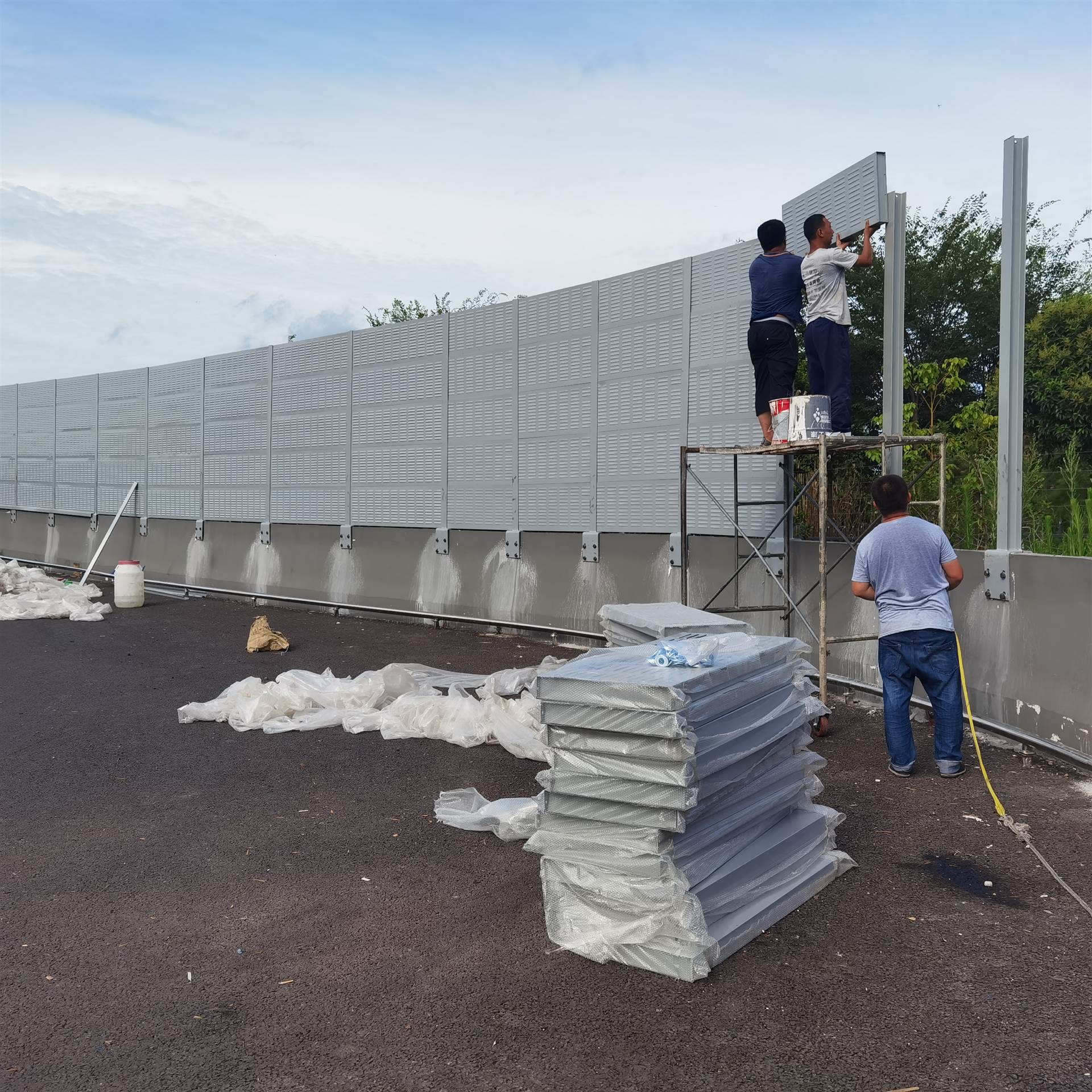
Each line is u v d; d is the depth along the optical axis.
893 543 5.87
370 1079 2.91
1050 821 5.00
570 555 10.75
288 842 4.92
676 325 9.47
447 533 12.23
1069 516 8.42
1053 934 3.77
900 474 7.69
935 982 3.42
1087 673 5.71
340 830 5.09
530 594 11.22
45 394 20.48
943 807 5.27
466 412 11.88
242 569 15.42
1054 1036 3.07
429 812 5.38
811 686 4.48
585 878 3.72
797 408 7.03
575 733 3.74
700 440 9.27
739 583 8.98
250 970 3.60
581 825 3.76
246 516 15.37
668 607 6.86
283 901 4.21
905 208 7.62
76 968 3.62
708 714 3.65
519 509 11.29
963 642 6.96
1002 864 4.48
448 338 12.06
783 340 7.83
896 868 4.46
